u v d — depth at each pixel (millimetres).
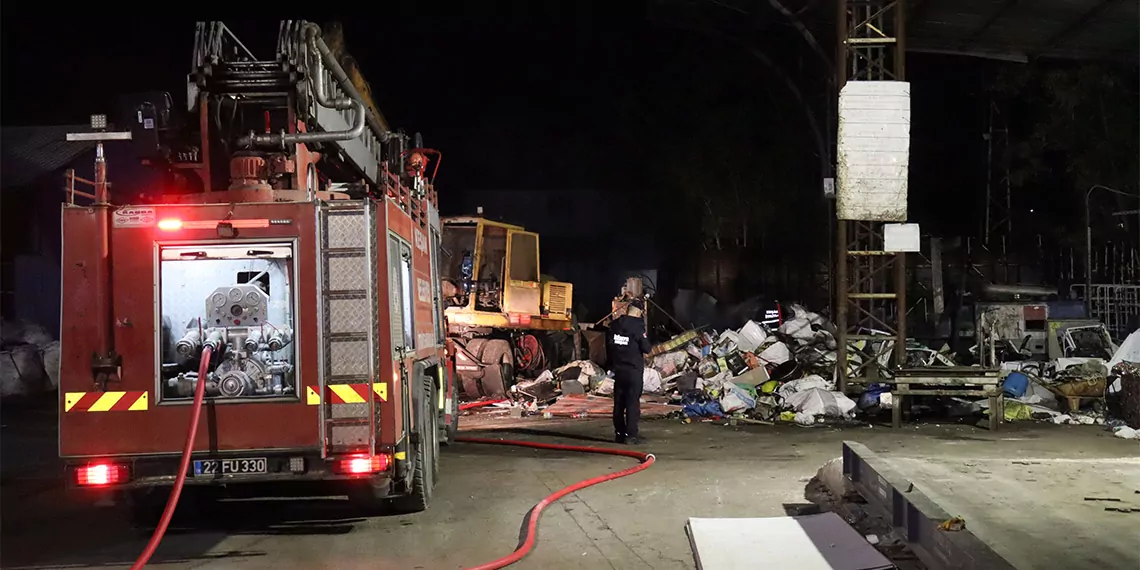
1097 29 17031
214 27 8281
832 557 6324
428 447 8664
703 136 27578
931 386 13164
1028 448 11266
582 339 22953
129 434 6957
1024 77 22047
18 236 25719
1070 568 4977
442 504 8625
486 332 18797
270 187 7895
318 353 7012
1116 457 10414
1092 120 20562
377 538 7387
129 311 7016
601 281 31219
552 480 9719
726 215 27984
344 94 10258
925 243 24969
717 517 7879
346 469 7012
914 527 6141
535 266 20203
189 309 7238
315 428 7000
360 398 7016
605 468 10430
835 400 14375
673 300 28094
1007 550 5332
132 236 7047
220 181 8086
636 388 12156
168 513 6609
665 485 9297
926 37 17656
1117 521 6031
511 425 14430
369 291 7051
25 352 20141
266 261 7289
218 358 7145
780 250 27688
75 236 7012
